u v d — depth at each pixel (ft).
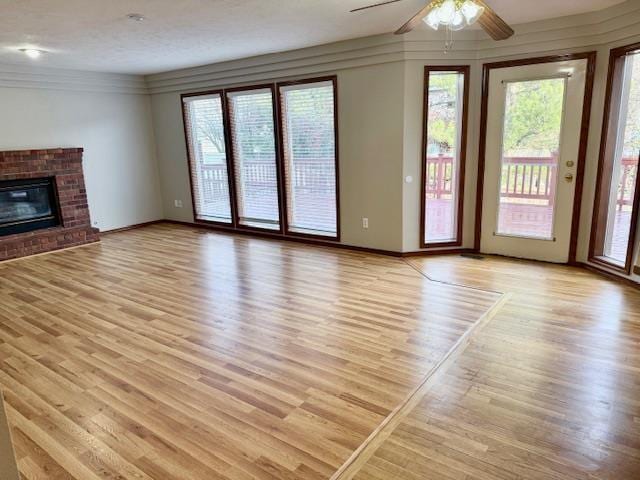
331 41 16.33
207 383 8.82
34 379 9.15
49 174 19.74
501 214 16.33
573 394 8.04
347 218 18.15
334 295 13.25
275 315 11.96
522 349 9.70
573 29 13.73
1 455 3.17
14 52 16.35
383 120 16.26
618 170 13.85
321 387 8.55
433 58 15.39
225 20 12.87
